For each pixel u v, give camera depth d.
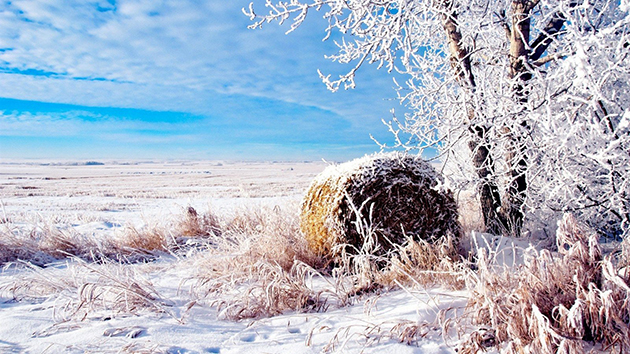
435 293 3.01
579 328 2.01
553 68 4.18
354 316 2.83
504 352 2.01
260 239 4.67
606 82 3.47
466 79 4.28
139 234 6.38
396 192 4.18
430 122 4.52
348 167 4.44
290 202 6.65
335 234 4.22
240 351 2.31
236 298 3.18
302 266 3.86
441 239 4.14
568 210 4.43
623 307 2.05
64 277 3.96
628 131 3.44
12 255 5.59
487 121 3.98
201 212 7.95
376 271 3.73
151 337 2.54
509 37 5.37
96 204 15.24
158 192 22.20
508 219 5.09
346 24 4.30
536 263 2.44
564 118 3.80
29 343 2.52
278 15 4.16
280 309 3.11
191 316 3.02
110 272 3.71
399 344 2.27
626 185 3.60
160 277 4.38
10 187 27.44
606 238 4.74
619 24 2.59
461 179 4.34
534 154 4.13
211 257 4.40
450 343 2.25
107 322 2.84
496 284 2.49
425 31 5.58
